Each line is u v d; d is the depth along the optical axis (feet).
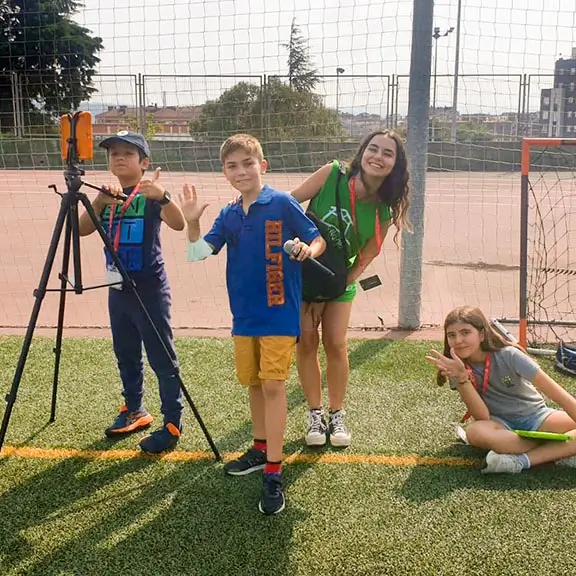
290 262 8.86
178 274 23.40
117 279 9.96
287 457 10.21
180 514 8.61
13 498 9.01
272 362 8.79
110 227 9.98
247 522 8.43
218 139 36.68
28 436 10.86
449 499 8.93
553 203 37.55
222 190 39.37
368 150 9.78
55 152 34.37
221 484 9.38
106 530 8.27
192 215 8.58
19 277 22.68
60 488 9.28
